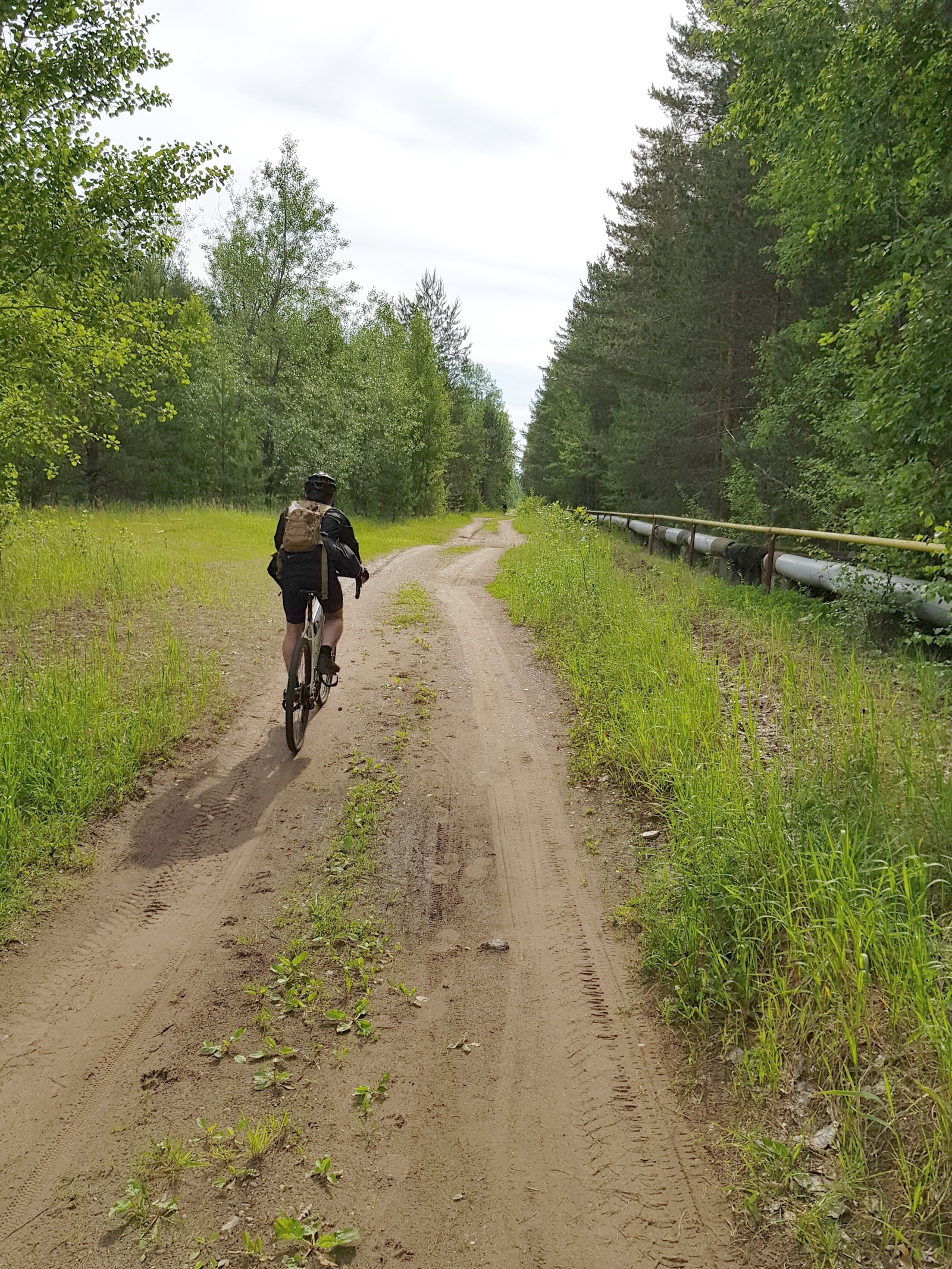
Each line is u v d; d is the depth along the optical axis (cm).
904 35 819
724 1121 277
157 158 992
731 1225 239
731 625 909
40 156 941
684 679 647
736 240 2062
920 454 755
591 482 4588
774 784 421
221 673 770
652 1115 282
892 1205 231
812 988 303
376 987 349
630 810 500
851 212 1087
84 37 965
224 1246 233
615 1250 233
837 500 1295
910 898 306
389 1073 300
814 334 1566
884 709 552
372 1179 256
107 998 340
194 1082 295
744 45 1016
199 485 2978
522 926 396
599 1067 305
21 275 946
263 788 541
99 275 988
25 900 400
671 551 1867
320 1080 296
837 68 899
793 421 1817
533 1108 286
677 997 335
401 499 3903
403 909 408
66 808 480
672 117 2581
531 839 479
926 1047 269
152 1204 244
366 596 1298
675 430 2573
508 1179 257
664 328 2566
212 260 3169
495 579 1583
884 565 812
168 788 535
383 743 619
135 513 2312
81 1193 250
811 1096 274
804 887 344
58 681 631
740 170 2056
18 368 997
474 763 586
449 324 6762
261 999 339
